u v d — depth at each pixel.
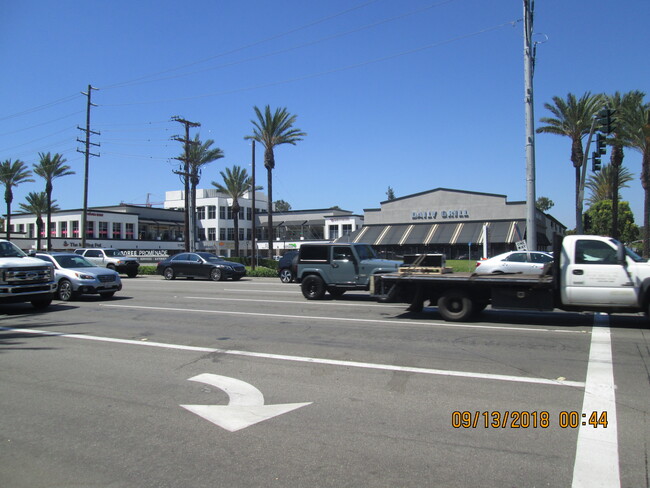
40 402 5.68
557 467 3.95
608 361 7.23
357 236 51.72
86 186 39.31
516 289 10.39
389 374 6.67
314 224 70.88
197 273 27.09
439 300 11.23
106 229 67.62
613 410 5.21
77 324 11.20
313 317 11.92
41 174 52.03
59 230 68.12
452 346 8.37
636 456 4.14
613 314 12.09
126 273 30.92
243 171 54.41
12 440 4.62
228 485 3.71
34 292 13.10
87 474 3.92
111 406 5.51
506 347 8.25
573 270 10.00
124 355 7.97
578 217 22.02
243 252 76.00
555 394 5.73
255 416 5.15
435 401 5.54
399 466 3.99
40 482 3.81
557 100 33.34
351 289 15.48
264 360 7.53
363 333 9.66
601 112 19.64
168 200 84.12
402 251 49.09
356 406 5.41
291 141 39.56
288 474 3.88
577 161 32.91
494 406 5.36
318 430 4.75
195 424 4.95
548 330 9.86
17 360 7.69
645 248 30.47
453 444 4.41
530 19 19.86
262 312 12.95
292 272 24.55
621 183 53.78
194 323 11.18
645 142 29.86
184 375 6.74
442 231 47.84
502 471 3.89
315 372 6.81
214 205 73.94
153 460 4.16
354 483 3.72
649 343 8.50
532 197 19.88
